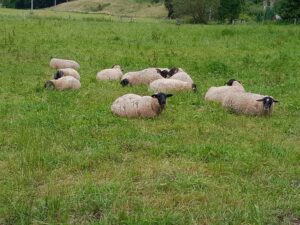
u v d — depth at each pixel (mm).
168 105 12977
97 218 6746
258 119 12117
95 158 8844
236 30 36812
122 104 11789
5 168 8289
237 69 19453
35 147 9172
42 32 30719
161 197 7375
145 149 9508
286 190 7812
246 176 8352
